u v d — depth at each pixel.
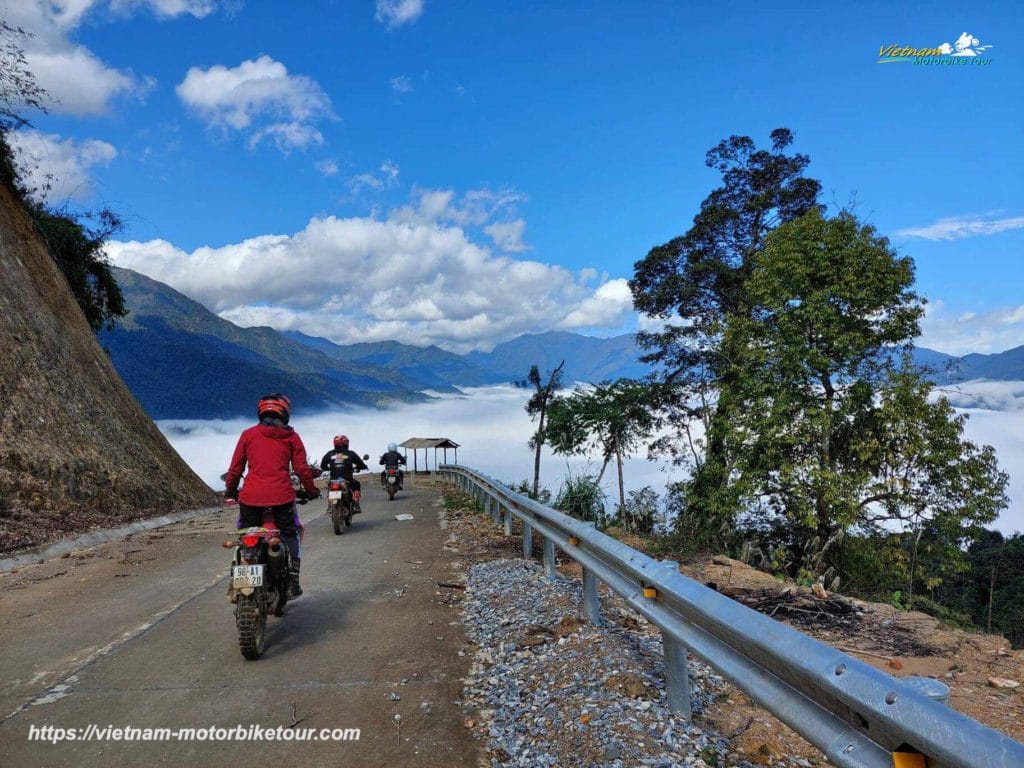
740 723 3.73
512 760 3.60
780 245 21.42
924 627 6.11
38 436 13.20
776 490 21.25
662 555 11.24
